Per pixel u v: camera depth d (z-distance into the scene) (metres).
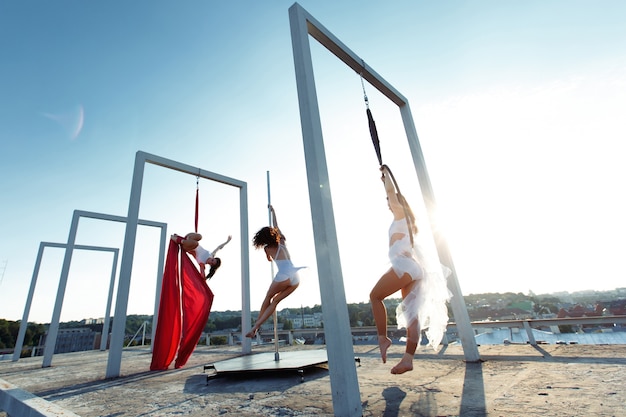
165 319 6.09
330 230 2.61
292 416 2.44
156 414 2.84
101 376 5.69
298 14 3.27
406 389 2.97
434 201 4.66
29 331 45.28
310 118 2.86
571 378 2.90
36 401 3.35
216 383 4.11
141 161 6.72
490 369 3.61
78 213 10.07
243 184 8.86
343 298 2.49
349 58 4.08
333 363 2.32
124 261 6.02
